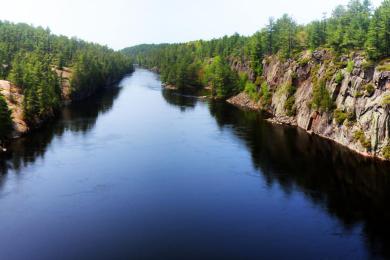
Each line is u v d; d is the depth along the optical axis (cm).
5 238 5484
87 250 5216
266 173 7969
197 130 11544
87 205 6488
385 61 9494
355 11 14650
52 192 6975
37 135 10750
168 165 8419
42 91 12912
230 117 13588
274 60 15800
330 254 5131
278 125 12294
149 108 15338
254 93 16125
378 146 8756
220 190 7131
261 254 5134
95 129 11550
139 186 7288
